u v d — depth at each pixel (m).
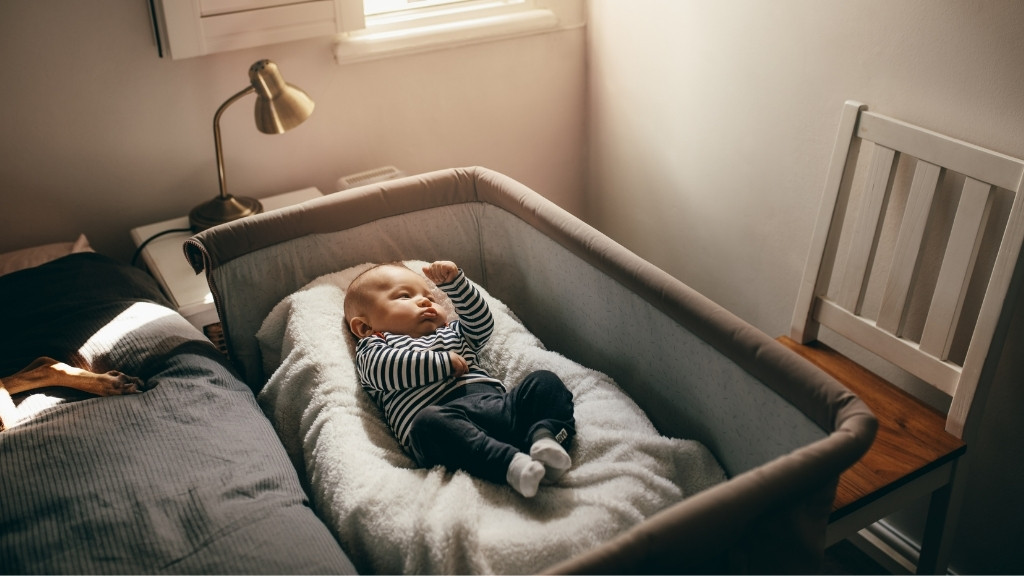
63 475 1.15
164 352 1.44
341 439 1.30
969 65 1.34
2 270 1.76
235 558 1.03
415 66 2.17
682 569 0.87
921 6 1.39
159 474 1.17
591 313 1.54
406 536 1.11
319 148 2.16
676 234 2.22
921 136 1.36
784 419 1.12
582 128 2.51
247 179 2.11
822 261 1.58
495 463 1.19
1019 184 1.22
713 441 1.30
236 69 1.97
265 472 1.21
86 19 1.78
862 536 1.78
